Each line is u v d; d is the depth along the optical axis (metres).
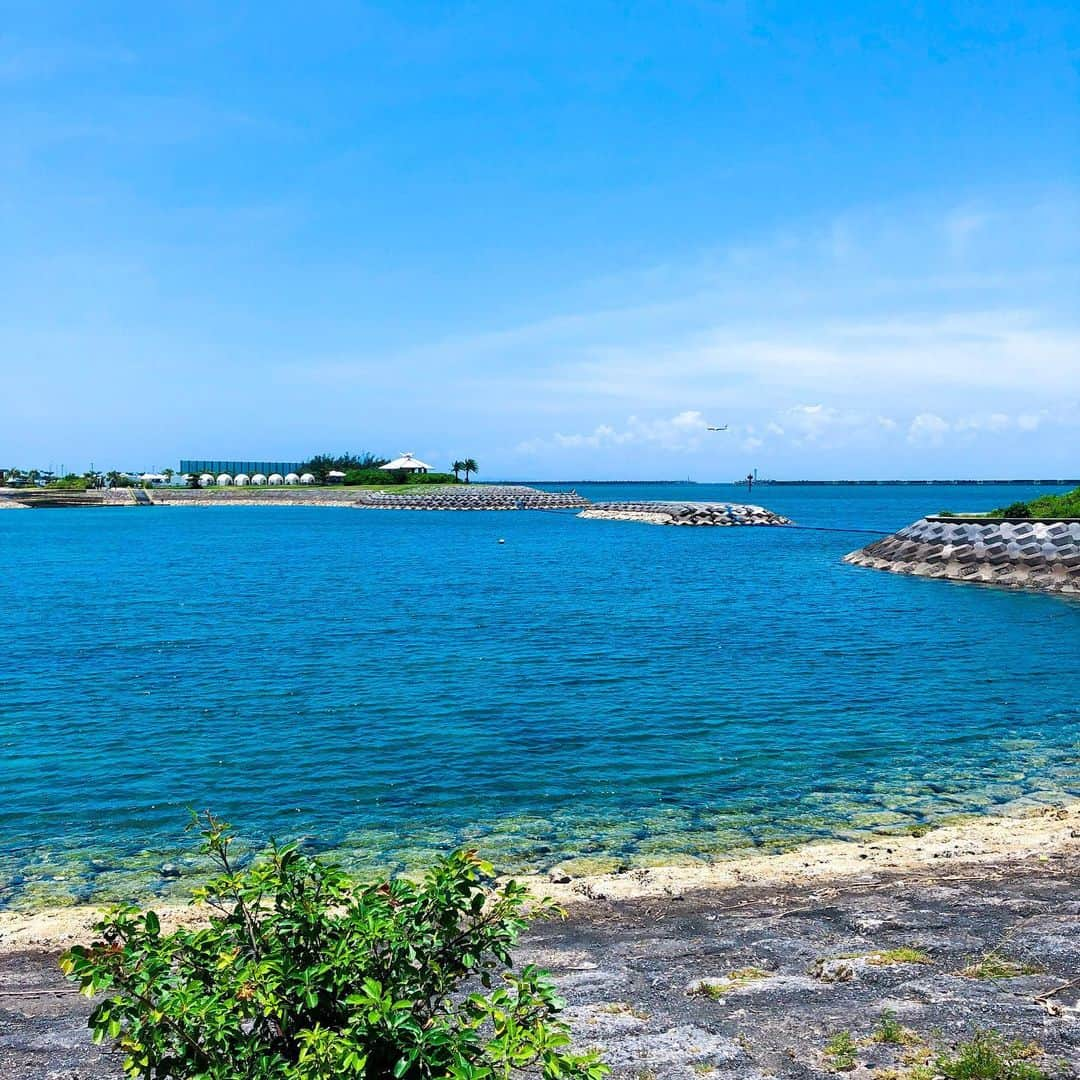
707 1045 7.70
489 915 6.18
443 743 22.53
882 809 17.92
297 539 111.94
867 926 10.97
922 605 49.25
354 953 5.64
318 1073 4.99
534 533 125.75
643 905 12.91
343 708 26.00
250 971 5.45
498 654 34.62
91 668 31.98
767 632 40.06
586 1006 8.82
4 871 15.10
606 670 31.53
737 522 144.62
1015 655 34.56
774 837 16.44
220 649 35.81
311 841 16.45
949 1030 7.76
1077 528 58.12
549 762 21.03
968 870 13.80
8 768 20.67
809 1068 7.24
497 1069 5.52
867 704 26.66
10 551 91.06
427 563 78.25
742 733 23.50
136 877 14.84
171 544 102.56
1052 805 18.03
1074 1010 8.02
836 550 94.06
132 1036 5.41
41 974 10.91
